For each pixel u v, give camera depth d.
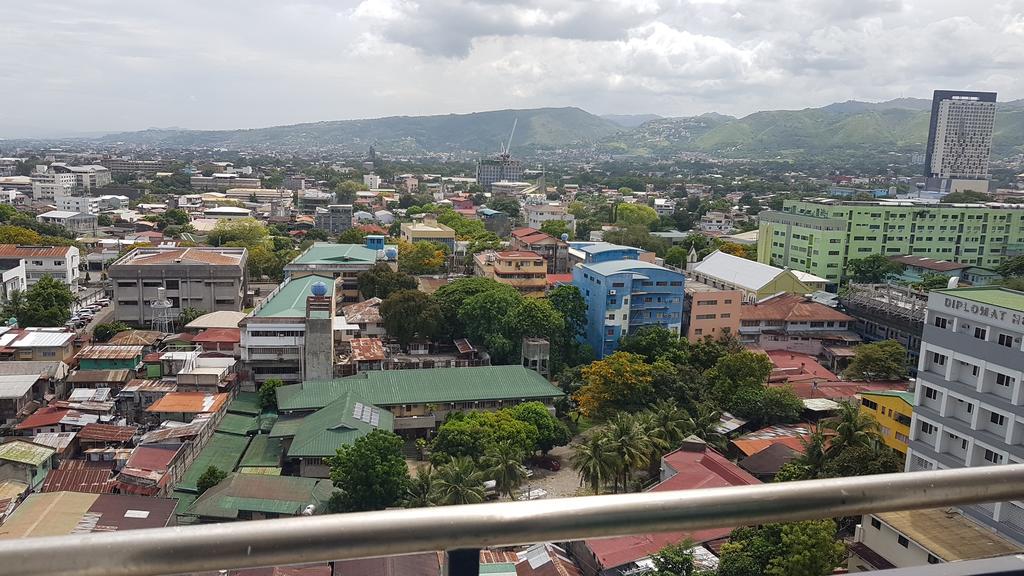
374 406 37.22
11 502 27.20
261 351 43.06
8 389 37.78
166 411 36.97
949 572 3.00
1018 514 23.03
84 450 34.06
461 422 34.03
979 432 26.05
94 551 2.34
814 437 29.14
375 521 2.54
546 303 47.50
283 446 35.19
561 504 2.72
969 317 26.56
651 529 2.77
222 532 2.44
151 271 56.53
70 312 56.16
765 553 21.22
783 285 62.69
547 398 40.03
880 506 3.02
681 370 41.16
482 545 2.63
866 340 57.16
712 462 28.59
